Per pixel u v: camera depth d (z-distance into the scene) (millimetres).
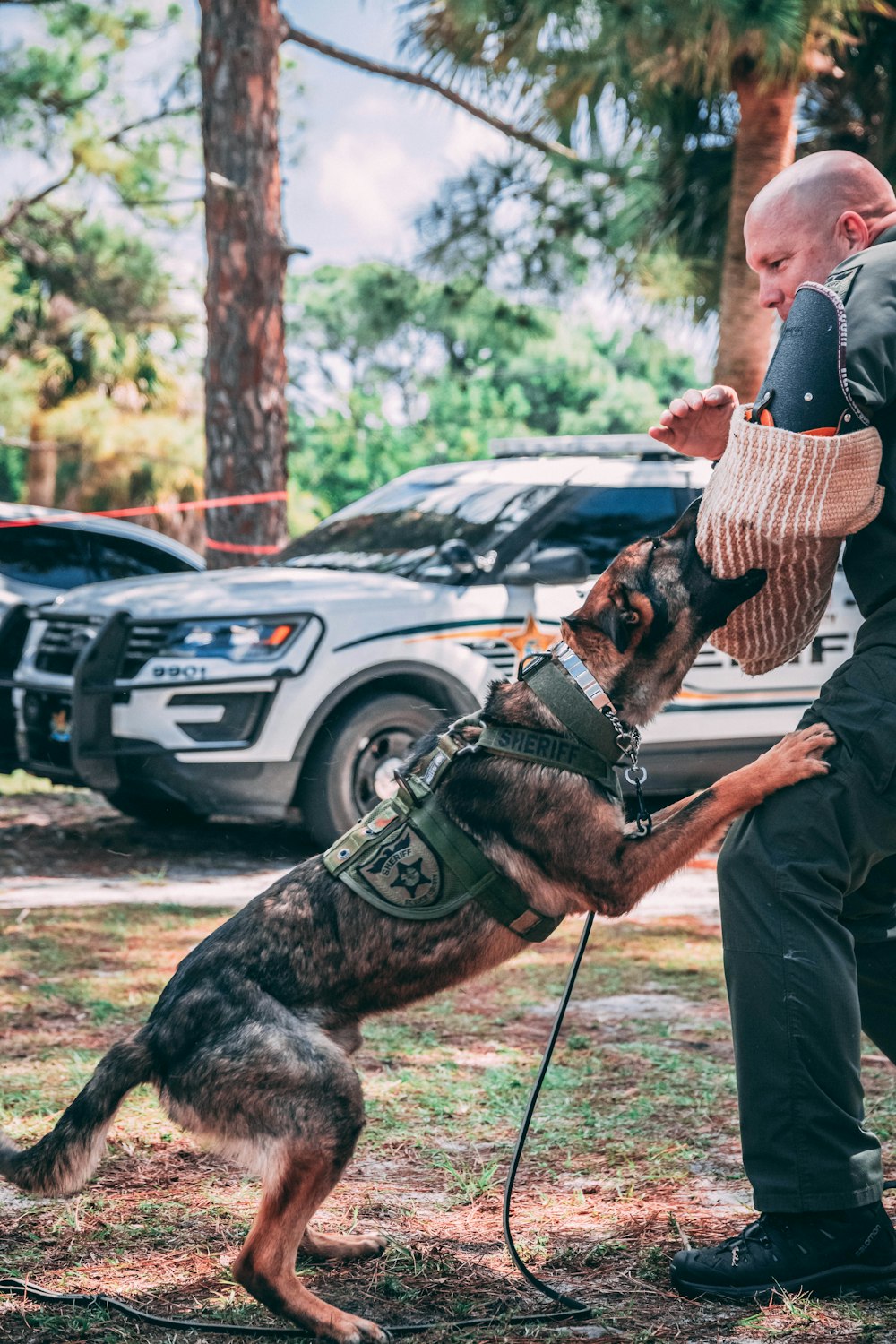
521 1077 4055
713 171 11328
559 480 7754
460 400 40688
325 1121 2592
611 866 2822
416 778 2900
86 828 8461
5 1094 3820
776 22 8281
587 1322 2590
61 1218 3090
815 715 2812
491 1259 2893
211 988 2684
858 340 2588
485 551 7480
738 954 2715
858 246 2918
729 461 2697
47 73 17594
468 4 9320
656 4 8461
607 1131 3619
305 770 7023
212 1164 3447
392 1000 2811
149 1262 2883
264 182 9594
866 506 2648
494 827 2854
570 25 9125
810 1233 2656
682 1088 3953
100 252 18781
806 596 2916
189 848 7891
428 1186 3287
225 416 9641
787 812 2715
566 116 10172
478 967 2859
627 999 4988
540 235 12344
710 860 8180
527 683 2994
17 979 5086
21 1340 2529
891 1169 3303
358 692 7133
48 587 10141
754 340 9773
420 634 7113
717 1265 2680
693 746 7547
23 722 7652
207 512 9742
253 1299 2719
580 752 2889
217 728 6859
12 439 19703
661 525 7789
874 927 2959
